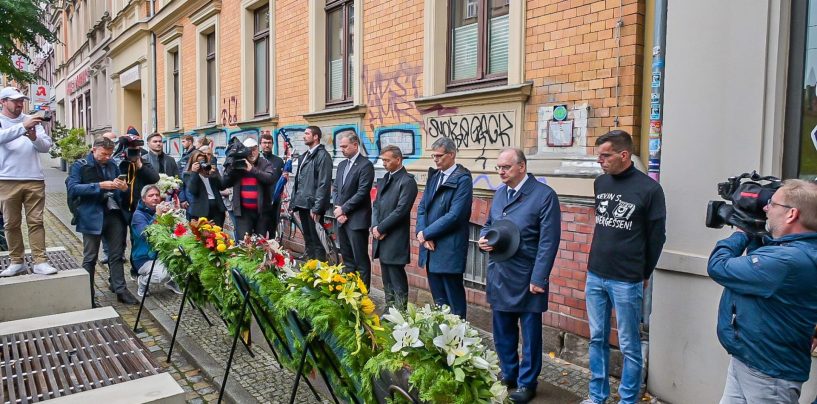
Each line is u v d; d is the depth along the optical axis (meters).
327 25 8.03
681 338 3.73
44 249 5.48
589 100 4.39
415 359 2.29
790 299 2.40
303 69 8.33
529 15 4.86
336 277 2.73
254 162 7.11
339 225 5.91
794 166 3.33
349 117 7.20
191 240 4.43
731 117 3.46
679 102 3.70
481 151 5.32
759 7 3.32
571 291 4.54
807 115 3.28
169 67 14.48
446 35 5.91
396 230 5.14
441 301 4.75
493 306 3.92
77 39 27.50
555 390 4.01
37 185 5.38
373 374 2.46
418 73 6.05
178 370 4.52
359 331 2.56
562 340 4.63
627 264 3.42
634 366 3.48
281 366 4.25
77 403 2.84
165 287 6.57
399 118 6.38
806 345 2.47
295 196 6.98
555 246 3.67
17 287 5.02
